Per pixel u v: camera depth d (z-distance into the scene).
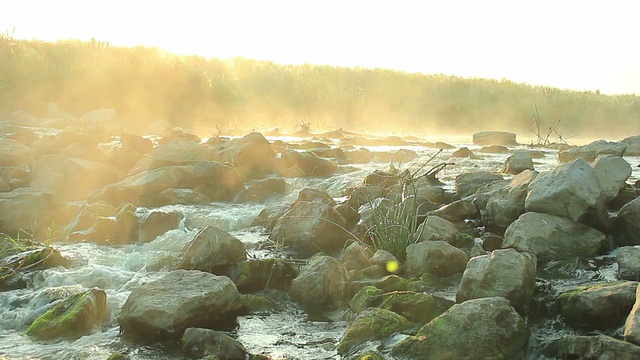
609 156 6.15
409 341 3.79
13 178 8.91
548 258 5.27
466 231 6.24
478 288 4.41
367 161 11.47
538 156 11.98
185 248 6.22
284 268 5.38
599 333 4.01
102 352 3.99
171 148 9.47
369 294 4.61
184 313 4.23
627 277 4.82
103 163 9.98
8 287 5.27
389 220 6.02
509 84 32.81
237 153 9.73
